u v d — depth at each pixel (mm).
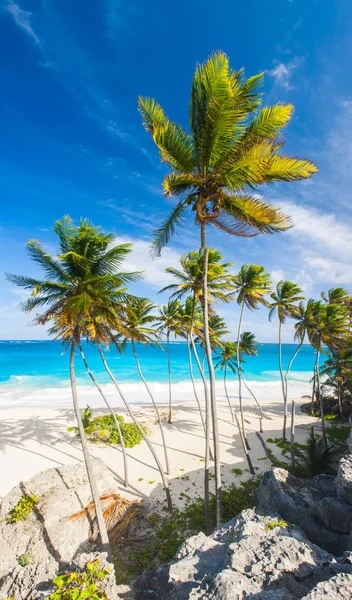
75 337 13117
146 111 10383
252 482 17516
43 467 19172
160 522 13891
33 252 12453
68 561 11258
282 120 9508
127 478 17375
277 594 5395
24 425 26734
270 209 10180
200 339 24016
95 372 55781
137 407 34688
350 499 9797
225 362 29656
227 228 11328
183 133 10539
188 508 14977
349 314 28828
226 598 5332
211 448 22891
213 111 9359
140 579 8023
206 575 6441
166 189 9766
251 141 10289
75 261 12406
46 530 11859
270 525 8164
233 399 41031
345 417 31266
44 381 46906
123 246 12742
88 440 23797
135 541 12398
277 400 41094
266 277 20906
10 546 11273
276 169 9734
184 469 19375
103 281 12328
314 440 18031
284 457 21297
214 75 8906
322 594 4645
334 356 30547
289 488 12094
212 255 16922
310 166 9648
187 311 22125
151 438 24812
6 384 44625
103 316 13680
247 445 22797
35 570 7816
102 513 12844
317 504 10344
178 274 17562
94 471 14875
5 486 16859
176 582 6809
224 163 10500
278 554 6602
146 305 20828
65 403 35594
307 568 6273
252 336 29766
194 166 11031
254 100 9609
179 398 40938
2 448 21688
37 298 12805
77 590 6020
